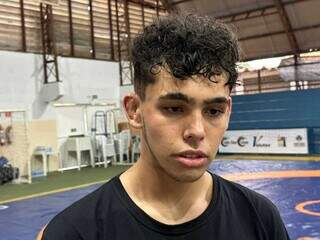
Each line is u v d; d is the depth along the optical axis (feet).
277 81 80.69
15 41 59.57
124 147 62.23
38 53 59.77
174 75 3.16
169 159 3.29
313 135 57.93
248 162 52.65
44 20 61.31
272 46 76.33
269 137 61.41
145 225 3.59
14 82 56.70
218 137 3.34
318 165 47.29
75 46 67.05
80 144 59.72
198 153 3.25
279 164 49.44
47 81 59.88
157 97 3.25
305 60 76.54
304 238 21.83
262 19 73.72
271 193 33.14
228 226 3.78
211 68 3.18
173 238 3.58
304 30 71.61
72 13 67.05
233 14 75.15
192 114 3.22
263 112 61.77
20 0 60.13
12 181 47.70
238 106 63.98
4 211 31.63
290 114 59.82
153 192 3.72
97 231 3.63
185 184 3.67
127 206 3.67
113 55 72.23
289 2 69.05
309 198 30.89
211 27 3.32
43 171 53.93
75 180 47.57
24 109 52.34
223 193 3.94
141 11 78.54
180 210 3.71
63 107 61.77
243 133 63.67
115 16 73.05
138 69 3.40
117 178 3.91
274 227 4.03
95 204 3.76
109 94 68.69
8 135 49.67
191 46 3.18
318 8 68.18
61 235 3.59
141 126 3.55
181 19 3.39
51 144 56.80
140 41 3.39
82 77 65.00
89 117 65.05
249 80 82.94
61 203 34.09
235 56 3.36
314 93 57.88
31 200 35.68
